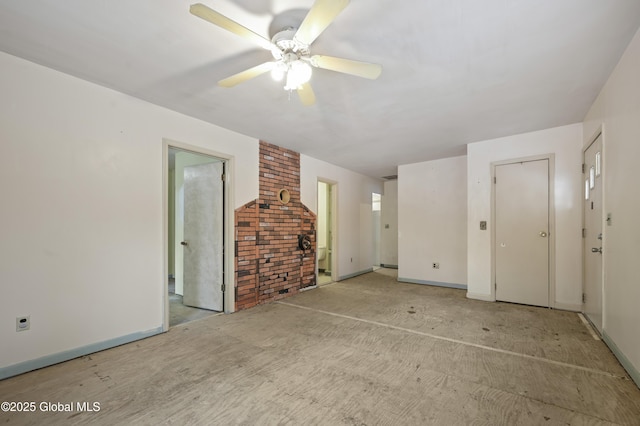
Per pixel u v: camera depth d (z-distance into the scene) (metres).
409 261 5.62
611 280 2.42
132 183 2.75
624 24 1.75
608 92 2.42
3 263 2.05
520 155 3.88
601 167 2.68
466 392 1.89
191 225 3.98
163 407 1.74
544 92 2.66
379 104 2.90
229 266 3.66
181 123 3.15
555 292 3.68
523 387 1.94
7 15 1.66
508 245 4.00
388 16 1.67
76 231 2.40
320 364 2.27
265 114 3.17
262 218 4.11
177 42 1.94
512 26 1.77
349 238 6.11
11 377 2.06
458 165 5.13
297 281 4.70
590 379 2.03
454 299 4.27
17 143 2.12
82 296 2.42
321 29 1.54
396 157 5.14
